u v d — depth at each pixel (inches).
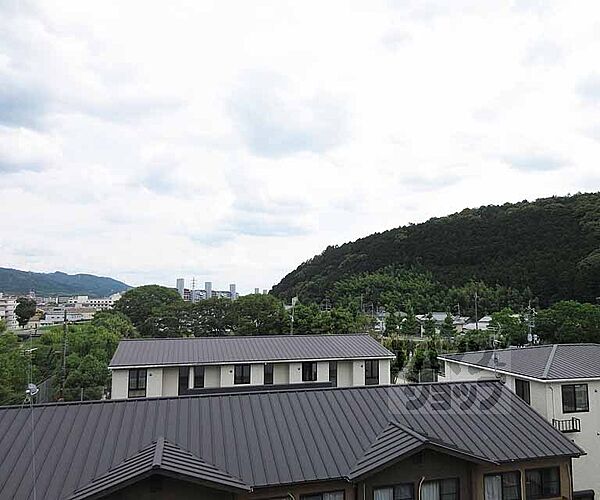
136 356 968.3
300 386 832.9
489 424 505.7
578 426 698.2
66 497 347.6
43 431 417.7
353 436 457.7
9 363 918.4
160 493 368.5
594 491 684.1
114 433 424.2
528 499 467.5
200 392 792.9
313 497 408.2
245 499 389.7
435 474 443.8
